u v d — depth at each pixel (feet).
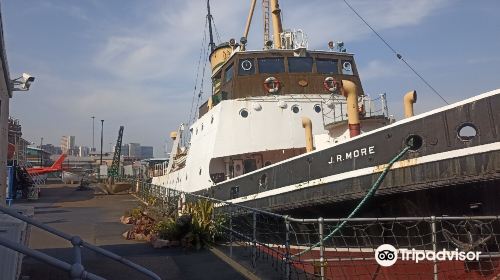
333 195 33.53
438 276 28.76
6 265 17.65
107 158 350.23
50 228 13.12
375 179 30.63
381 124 43.42
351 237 32.01
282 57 56.90
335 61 58.85
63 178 194.29
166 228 38.29
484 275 26.94
